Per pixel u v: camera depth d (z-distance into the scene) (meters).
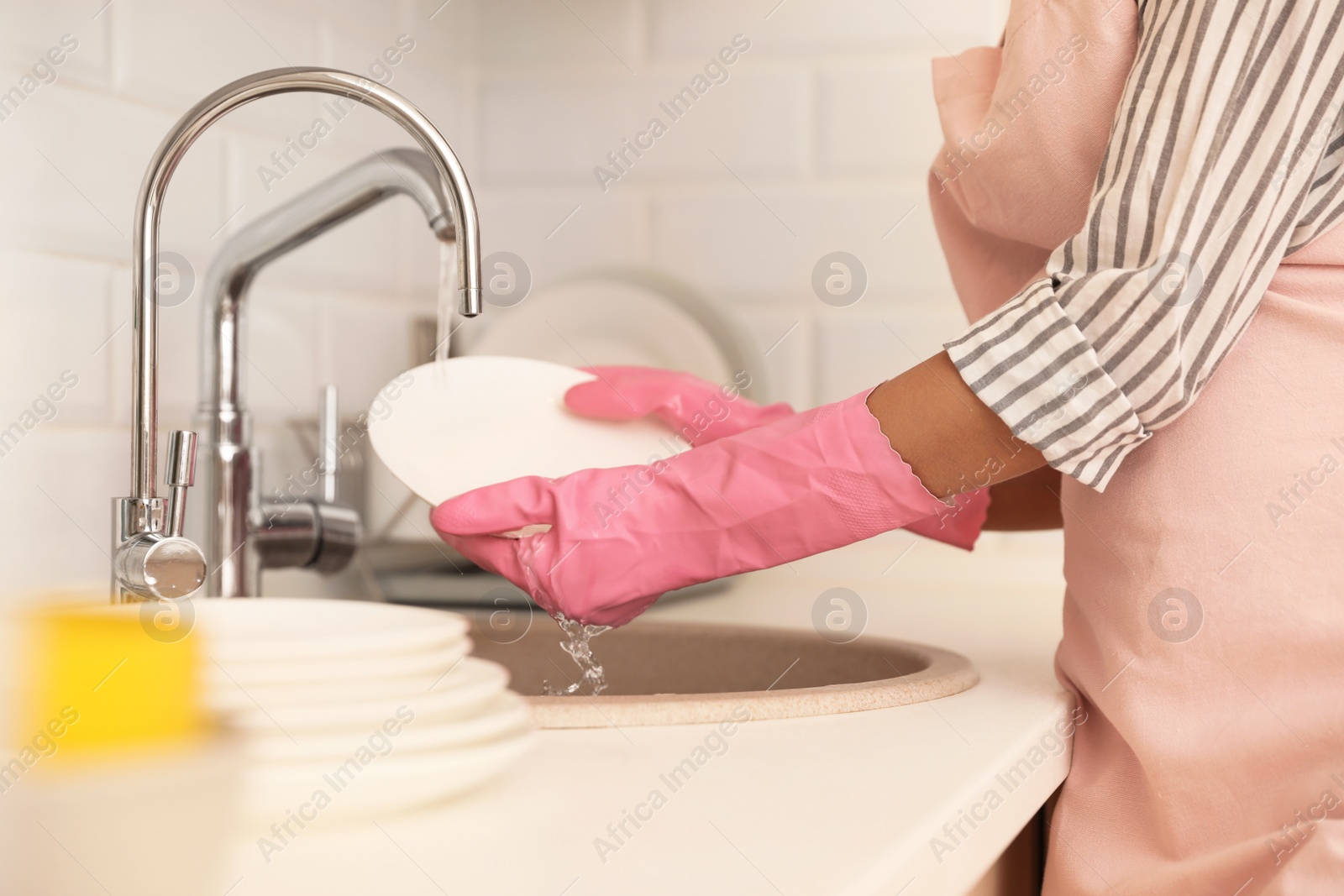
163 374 0.83
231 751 0.18
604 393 0.82
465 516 0.64
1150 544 0.56
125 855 0.17
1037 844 0.71
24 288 0.71
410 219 1.17
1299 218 0.57
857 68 1.26
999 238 0.76
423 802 0.32
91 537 0.75
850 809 0.38
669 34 1.32
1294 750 0.51
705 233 1.31
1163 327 0.53
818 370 1.29
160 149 0.52
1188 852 0.53
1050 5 0.64
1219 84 0.54
